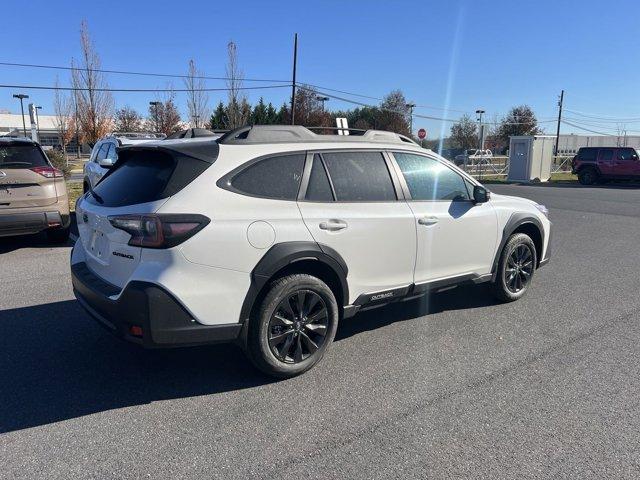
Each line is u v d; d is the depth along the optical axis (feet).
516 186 79.20
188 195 11.48
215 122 110.73
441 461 9.73
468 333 16.10
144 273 11.09
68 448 10.09
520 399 12.02
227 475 9.32
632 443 10.30
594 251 28.66
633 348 14.97
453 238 16.17
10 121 258.37
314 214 12.96
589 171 81.56
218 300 11.57
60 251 27.22
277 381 12.91
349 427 10.87
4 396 12.04
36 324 16.46
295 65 91.61
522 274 19.24
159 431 10.69
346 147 14.17
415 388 12.57
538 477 9.29
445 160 16.67
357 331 16.25
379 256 14.25
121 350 14.61
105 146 36.50
